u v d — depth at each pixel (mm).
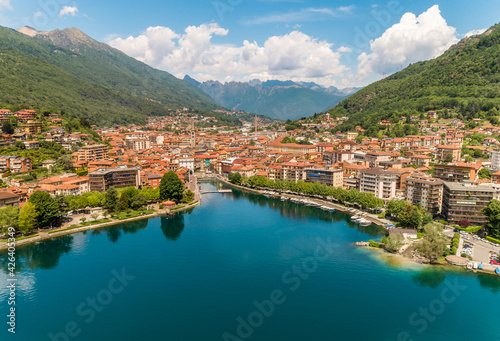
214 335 115438
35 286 148750
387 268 161375
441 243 167000
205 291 143500
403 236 199625
